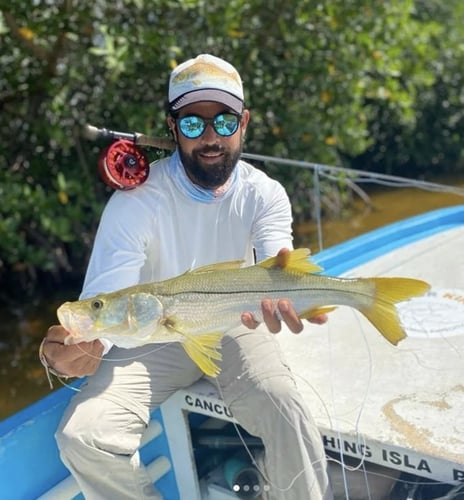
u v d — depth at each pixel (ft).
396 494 6.99
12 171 21.91
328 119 25.50
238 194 7.75
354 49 24.21
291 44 24.03
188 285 6.12
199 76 7.28
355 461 7.18
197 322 6.13
